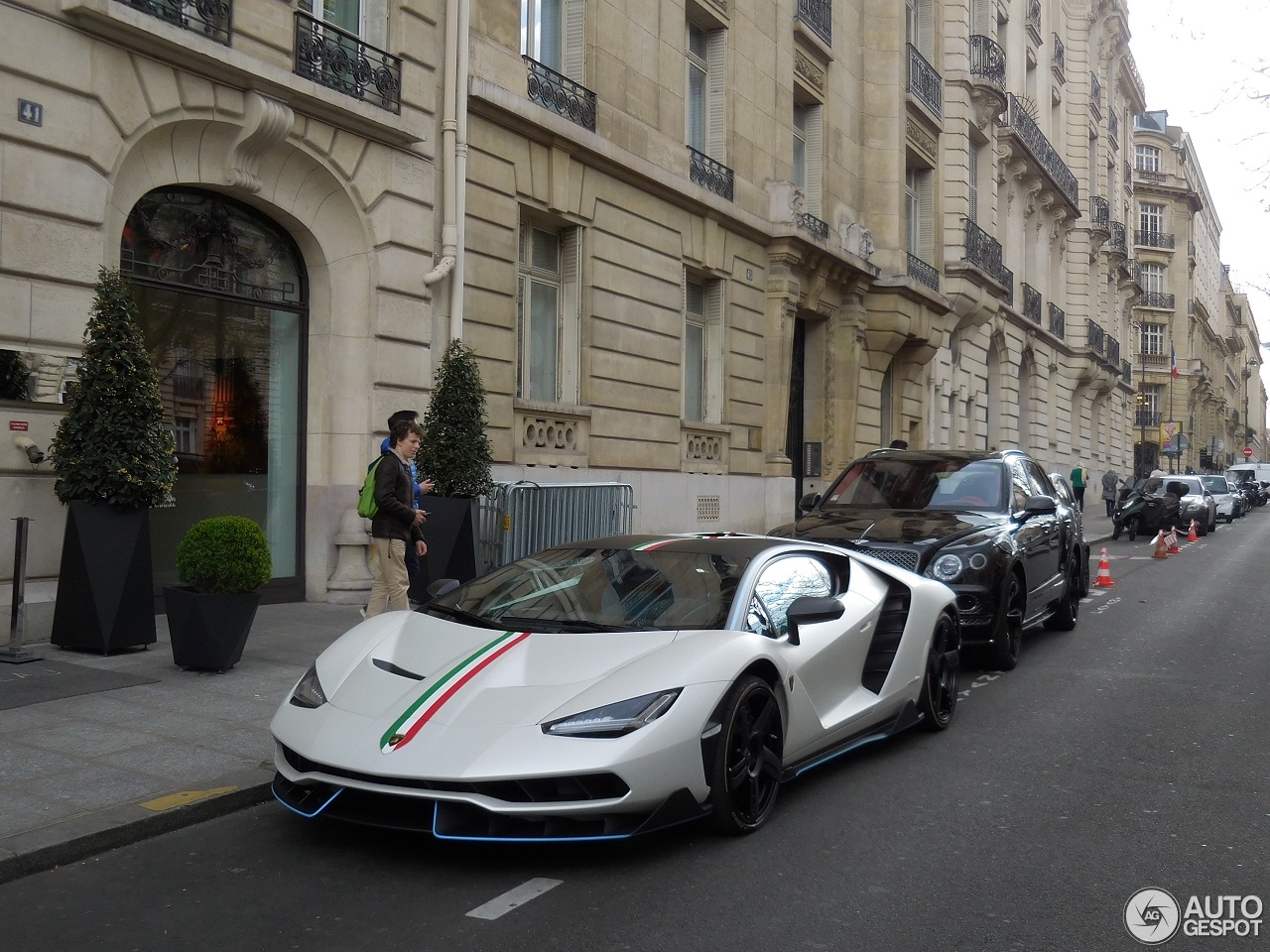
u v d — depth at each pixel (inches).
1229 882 176.2
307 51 417.4
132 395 314.5
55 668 296.4
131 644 318.7
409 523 346.0
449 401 450.9
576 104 566.6
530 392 560.7
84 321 342.6
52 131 332.8
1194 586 653.9
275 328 440.1
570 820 170.4
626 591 219.9
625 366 607.8
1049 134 1579.7
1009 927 156.7
